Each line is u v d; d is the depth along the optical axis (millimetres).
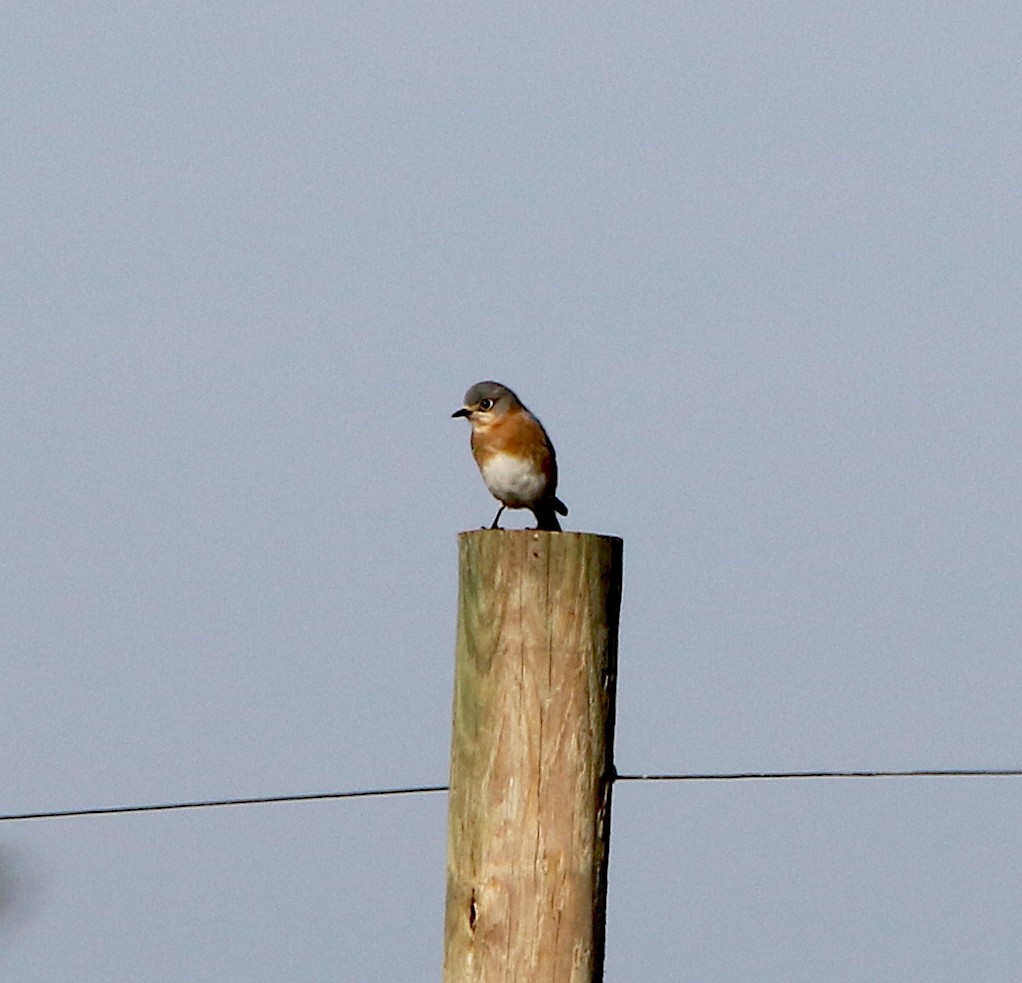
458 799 11297
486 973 11062
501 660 11188
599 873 11234
